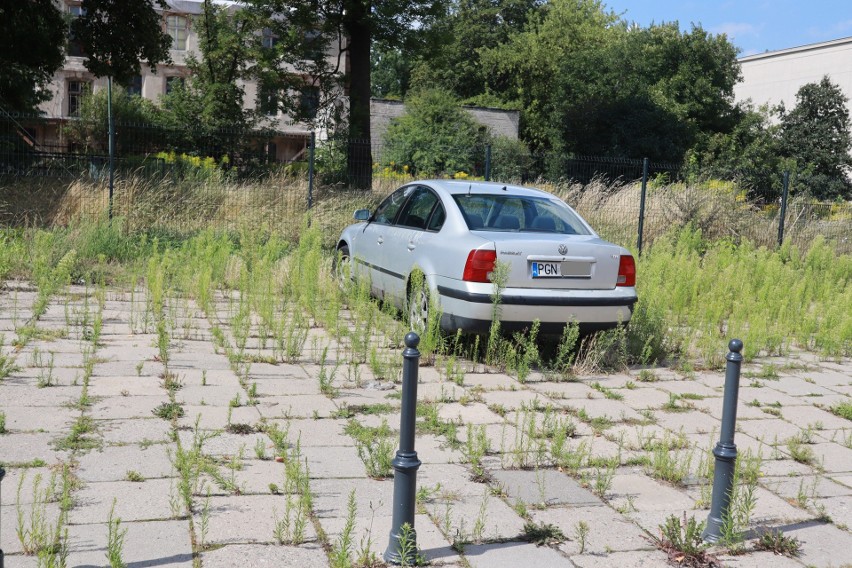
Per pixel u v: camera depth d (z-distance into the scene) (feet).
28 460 13.91
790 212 58.18
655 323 25.40
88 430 15.67
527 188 27.32
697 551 11.62
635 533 12.35
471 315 22.41
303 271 31.24
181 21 153.79
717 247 47.88
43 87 79.71
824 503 14.03
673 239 49.90
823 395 22.18
